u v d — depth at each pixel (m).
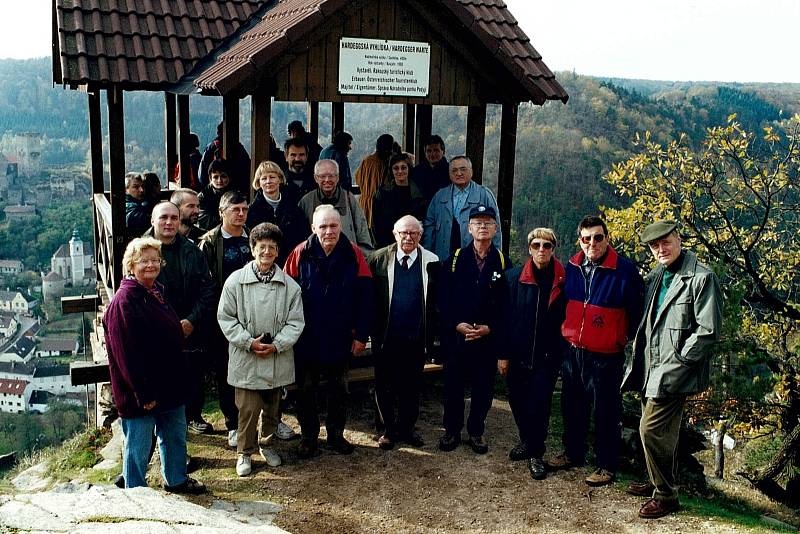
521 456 5.11
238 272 4.63
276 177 5.25
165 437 4.35
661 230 4.14
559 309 4.79
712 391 7.38
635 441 5.19
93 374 5.76
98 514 3.21
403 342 5.00
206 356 5.16
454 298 5.00
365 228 5.71
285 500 4.43
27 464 7.46
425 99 6.21
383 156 7.61
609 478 4.75
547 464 4.96
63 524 3.04
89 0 6.70
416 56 6.09
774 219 11.18
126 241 6.44
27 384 66.00
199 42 6.91
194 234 5.71
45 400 64.19
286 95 5.70
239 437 4.73
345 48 5.80
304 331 4.82
